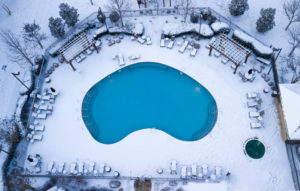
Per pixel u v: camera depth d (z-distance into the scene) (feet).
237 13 143.33
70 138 129.18
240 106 126.93
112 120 132.36
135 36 147.13
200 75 135.44
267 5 148.77
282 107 115.34
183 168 115.65
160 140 124.47
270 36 140.26
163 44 142.82
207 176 115.34
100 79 140.46
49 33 156.25
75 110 135.03
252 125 120.98
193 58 140.05
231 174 115.03
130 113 133.08
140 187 116.37
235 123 123.85
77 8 161.68
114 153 124.06
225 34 138.82
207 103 130.62
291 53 133.18
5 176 122.52
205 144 121.60
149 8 156.15
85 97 137.69
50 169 121.60
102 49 148.25
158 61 140.97
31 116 134.10
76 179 119.65
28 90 139.13
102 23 153.17
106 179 119.24
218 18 147.64
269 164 115.44
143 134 126.41
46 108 134.82
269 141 119.24
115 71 141.69
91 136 128.67
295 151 116.37
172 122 128.98
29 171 123.44
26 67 147.95
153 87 137.39
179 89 135.44
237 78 132.98
